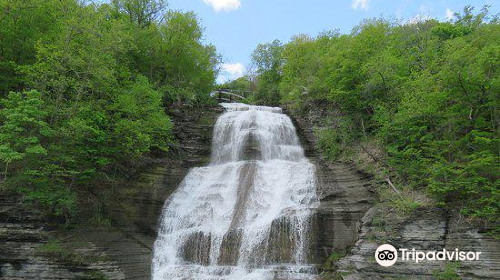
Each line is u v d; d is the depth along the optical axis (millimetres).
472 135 18516
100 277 16766
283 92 38750
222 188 24094
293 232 19125
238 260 18719
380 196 20016
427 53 26141
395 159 20656
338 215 19844
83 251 17469
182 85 35656
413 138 20219
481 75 17703
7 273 16328
